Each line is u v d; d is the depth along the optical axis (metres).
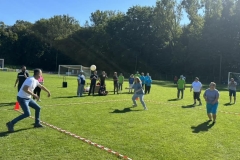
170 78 62.53
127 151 6.08
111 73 68.62
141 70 68.06
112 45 69.50
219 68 57.03
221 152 6.29
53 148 6.04
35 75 7.41
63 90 20.30
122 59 68.56
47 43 85.62
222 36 51.28
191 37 56.66
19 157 5.41
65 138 6.86
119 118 9.80
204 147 6.61
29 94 7.19
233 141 7.27
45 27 87.88
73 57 78.69
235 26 50.31
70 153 5.77
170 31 61.22
